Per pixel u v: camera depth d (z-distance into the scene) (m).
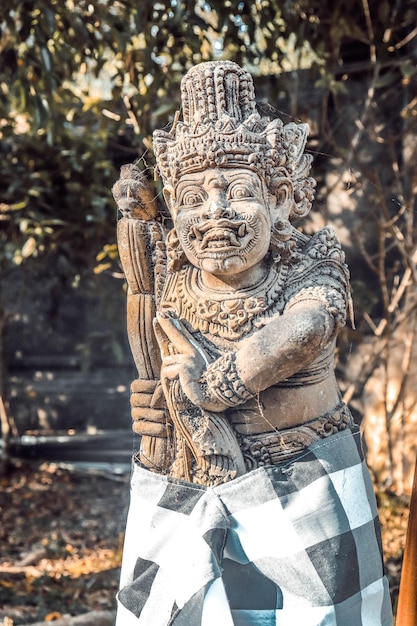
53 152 4.81
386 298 3.54
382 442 4.08
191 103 1.67
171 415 1.62
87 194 4.79
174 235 1.70
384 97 3.92
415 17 4.00
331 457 1.59
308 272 1.64
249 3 3.39
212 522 1.55
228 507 1.57
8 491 5.29
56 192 4.92
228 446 1.58
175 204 1.66
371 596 1.59
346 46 4.11
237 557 1.58
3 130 4.69
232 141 1.60
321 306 1.55
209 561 1.51
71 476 5.66
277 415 1.60
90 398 6.09
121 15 3.57
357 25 3.98
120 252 1.81
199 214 1.59
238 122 1.63
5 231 5.18
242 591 1.58
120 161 4.76
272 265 1.65
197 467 1.62
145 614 1.60
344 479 1.59
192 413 1.59
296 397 1.59
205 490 1.58
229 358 1.56
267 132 1.64
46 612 3.12
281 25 3.73
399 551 3.30
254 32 3.47
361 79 4.06
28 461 5.95
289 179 1.65
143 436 1.75
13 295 6.01
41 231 4.65
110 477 5.62
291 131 1.71
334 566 1.53
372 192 3.19
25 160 4.83
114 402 6.06
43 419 6.18
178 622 1.52
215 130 1.60
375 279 3.77
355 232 3.33
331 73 3.67
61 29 3.45
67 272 5.75
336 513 1.56
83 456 6.05
